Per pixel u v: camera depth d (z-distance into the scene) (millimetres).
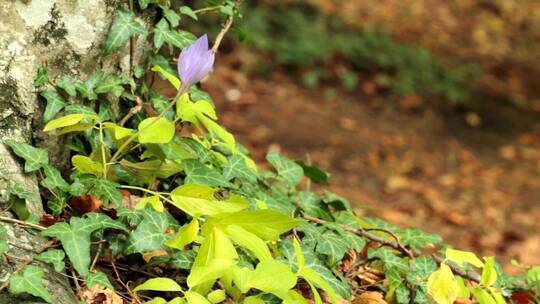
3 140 3291
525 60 19734
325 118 14383
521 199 12586
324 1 18844
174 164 3445
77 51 3512
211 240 2908
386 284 3811
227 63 15531
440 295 3252
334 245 3562
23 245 3031
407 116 15211
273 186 4172
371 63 16750
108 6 3559
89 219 3062
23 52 3369
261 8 17188
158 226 3184
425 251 6762
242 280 2826
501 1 22422
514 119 15914
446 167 13461
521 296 3982
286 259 3406
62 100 3480
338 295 3406
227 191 3721
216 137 3965
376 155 13367
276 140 13133
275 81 15414
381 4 20062
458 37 19891
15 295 2812
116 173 3504
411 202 11961
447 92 16375
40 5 3391
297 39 16594
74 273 3125
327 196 4406
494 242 10953
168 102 3924
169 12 3848
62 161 3580
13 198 3162
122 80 3686
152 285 2812
